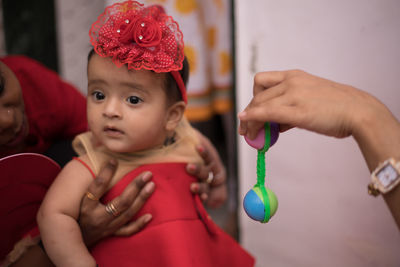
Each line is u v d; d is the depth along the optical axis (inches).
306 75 30.4
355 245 54.5
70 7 103.5
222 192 48.4
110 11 35.6
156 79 33.9
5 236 36.5
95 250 36.6
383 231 52.1
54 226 32.5
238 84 59.7
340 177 54.0
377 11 47.6
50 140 51.3
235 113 61.0
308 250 58.7
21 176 33.9
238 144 61.4
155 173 36.5
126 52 32.2
